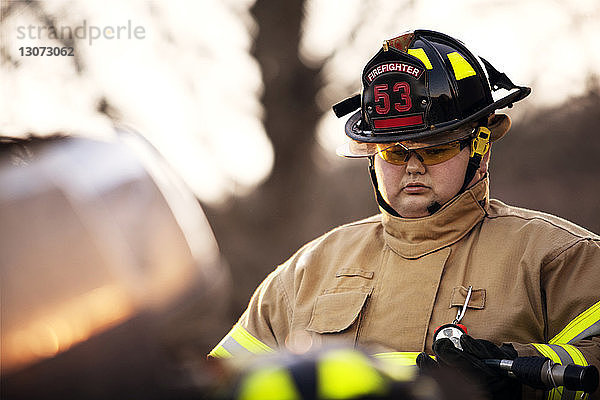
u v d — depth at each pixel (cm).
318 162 2753
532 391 487
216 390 210
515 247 524
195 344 201
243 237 2550
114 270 192
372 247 573
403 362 507
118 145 211
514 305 506
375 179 570
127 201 199
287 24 2656
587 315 495
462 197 531
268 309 592
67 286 190
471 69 538
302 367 213
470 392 240
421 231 537
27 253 191
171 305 196
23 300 189
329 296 556
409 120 523
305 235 2644
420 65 523
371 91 536
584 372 432
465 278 525
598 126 2914
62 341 189
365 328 538
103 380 191
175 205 209
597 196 2961
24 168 200
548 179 3028
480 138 531
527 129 3039
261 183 2684
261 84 2681
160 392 197
